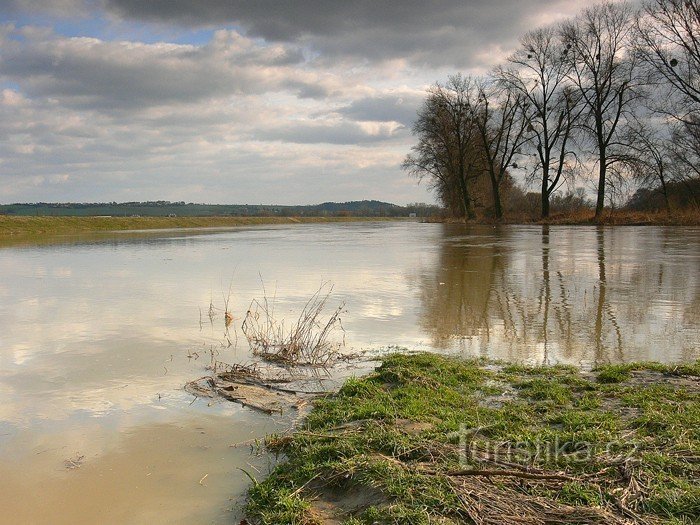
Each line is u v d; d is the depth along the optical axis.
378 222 87.00
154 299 13.04
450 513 3.81
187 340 9.23
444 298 12.62
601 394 6.14
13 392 6.79
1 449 5.29
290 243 32.94
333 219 101.00
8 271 18.83
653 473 4.16
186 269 19.12
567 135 44.22
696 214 38.16
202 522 4.12
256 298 13.07
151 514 4.22
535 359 7.79
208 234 46.09
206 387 6.93
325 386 6.99
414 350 8.38
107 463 4.99
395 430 5.11
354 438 5.04
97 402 6.46
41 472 4.84
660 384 6.39
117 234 46.12
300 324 10.20
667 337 8.85
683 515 3.66
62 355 8.35
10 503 4.38
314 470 4.61
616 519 3.63
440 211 77.19
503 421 5.39
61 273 18.20
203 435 5.56
